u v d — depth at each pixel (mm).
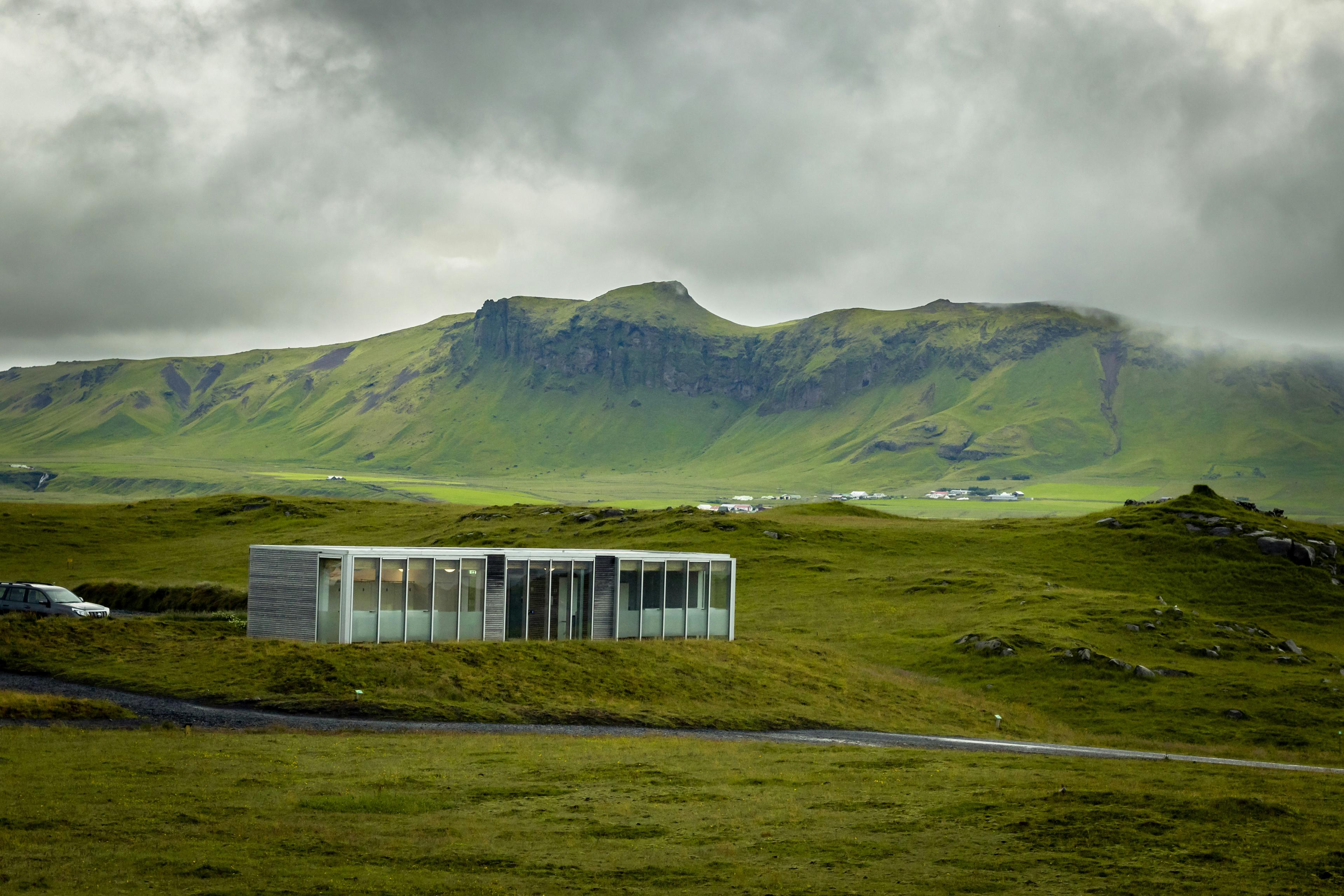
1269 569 139125
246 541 161375
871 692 78562
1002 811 36562
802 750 51719
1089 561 144125
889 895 27359
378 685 59094
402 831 31828
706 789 39906
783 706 69688
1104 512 172500
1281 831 34938
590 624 81562
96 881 25500
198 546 157875
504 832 32219
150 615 91188
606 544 153375
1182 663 97250
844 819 35469
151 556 150000
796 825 34500
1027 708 83250
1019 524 171750
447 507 196125
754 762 46969
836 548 151500
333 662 60750
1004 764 49688
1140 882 28984
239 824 31328
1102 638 103188
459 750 45625
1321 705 85500
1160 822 35125
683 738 54906
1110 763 52344
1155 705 85062
